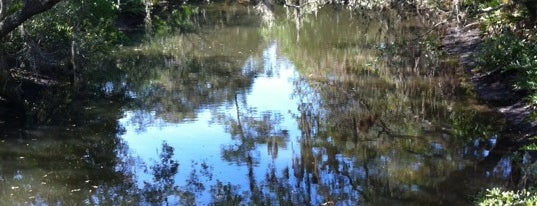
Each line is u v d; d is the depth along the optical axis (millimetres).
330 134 9672
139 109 11695
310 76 14305
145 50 18781
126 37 20297
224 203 7105
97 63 15859
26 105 11398
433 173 7742
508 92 10719
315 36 20453
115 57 17406
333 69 14875
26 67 12938
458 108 10586
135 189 7613
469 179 7453
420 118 10234
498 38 12602
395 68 14211
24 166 8414
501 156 8156
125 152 9070
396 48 15469
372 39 18703
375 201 7023
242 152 8961
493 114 10039
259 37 21203
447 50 15312
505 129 9203
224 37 21406
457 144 8781
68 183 7844
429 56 14773
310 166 8281
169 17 26438
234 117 10953
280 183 7703
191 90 13391
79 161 8664
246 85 13758
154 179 7953
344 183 7598
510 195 6160
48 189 7633
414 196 7074
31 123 10453
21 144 9344
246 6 30172
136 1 24375
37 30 12969
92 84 13844
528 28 13125
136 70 15695
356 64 15250
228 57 17625
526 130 8883
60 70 13641
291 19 23984
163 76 14992
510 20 13609
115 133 10047
